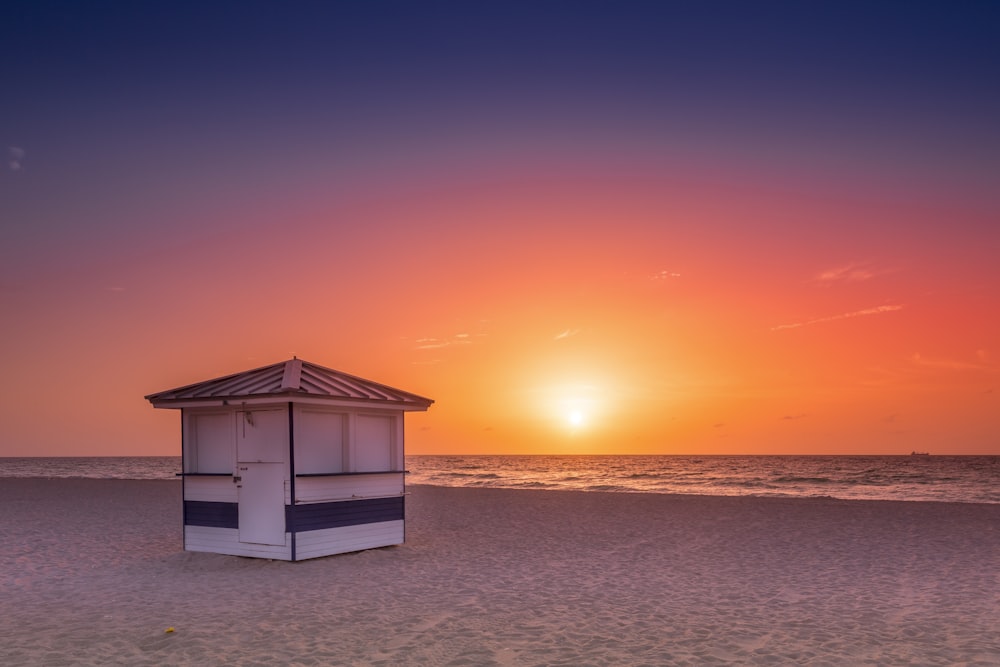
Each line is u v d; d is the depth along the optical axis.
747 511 21.81
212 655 7.16
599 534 16.58
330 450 13.05
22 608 9.32
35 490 33.31
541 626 8.30
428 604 9.42
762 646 7.48
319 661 6.96
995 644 7.48
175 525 18.47
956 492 38.94
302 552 12.28
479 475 68.31
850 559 12.93
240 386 12.91
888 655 7.13
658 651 7.32
